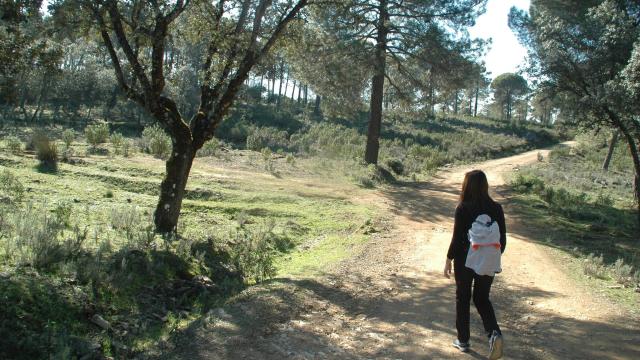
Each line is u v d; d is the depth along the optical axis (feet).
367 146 90.53
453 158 138.82
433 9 81.41
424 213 54.54
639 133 57.00
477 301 16.07
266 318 19.08
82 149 67.36
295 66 85.92
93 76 172.45
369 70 84.23
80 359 16.39
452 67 84.07
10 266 20.80
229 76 36.50
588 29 58.29
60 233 28.27
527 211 60.13
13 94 30.30
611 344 18.40
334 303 22.04
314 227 43.52
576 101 61.36
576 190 91.09
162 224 33.63
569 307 23.30
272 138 135.03
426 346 17.43
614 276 31.07
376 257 32.76
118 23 31.27
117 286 22.04
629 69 48.42
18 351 15.71
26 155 53.83
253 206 46.80
